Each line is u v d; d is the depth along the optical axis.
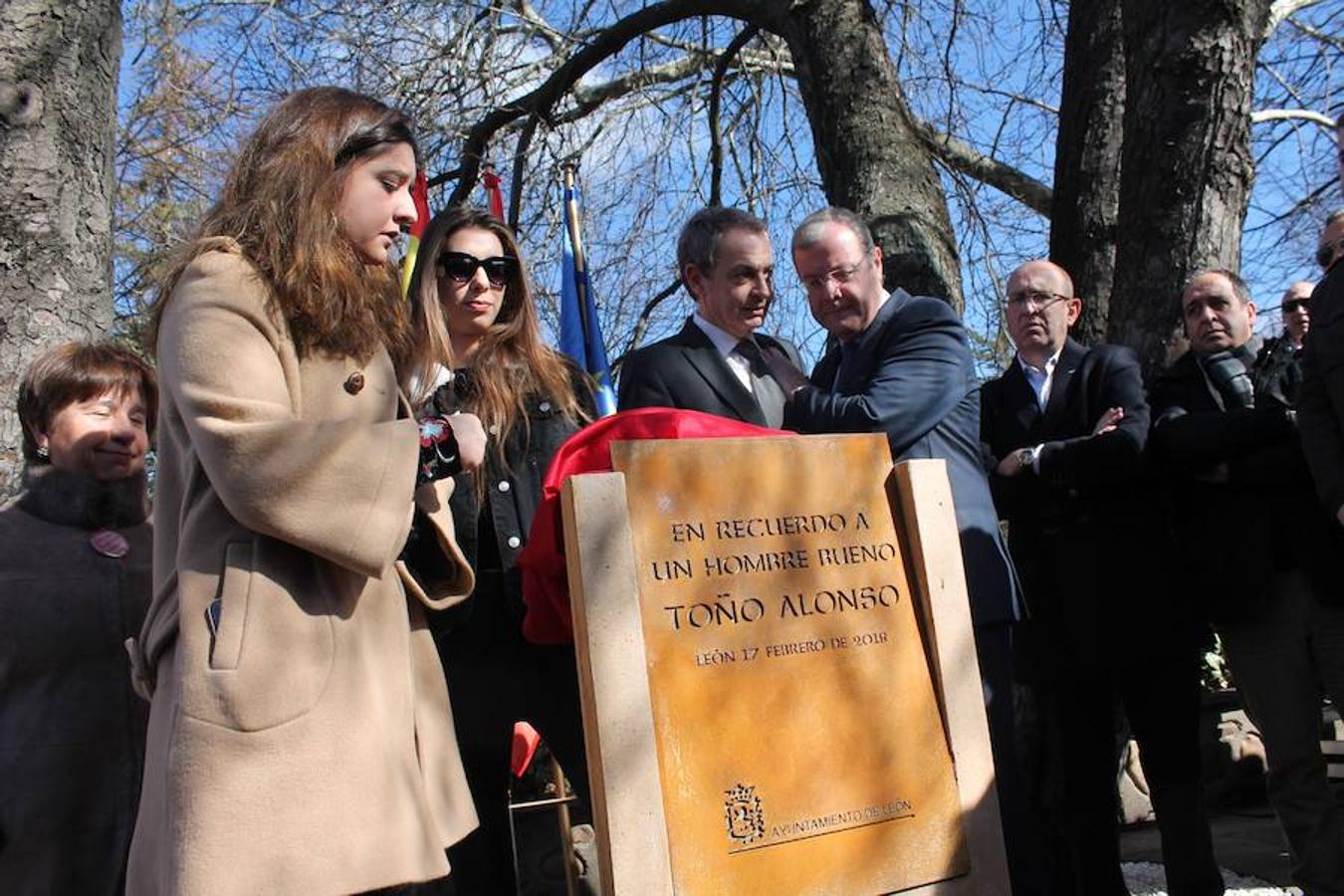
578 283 5.20
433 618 2.88
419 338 3.04
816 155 6.39
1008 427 4.24
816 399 3.34
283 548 1.94
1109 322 5.36
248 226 2.07
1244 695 3.86
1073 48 6.34
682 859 2.07
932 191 6.08
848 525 2.39
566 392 3.24
